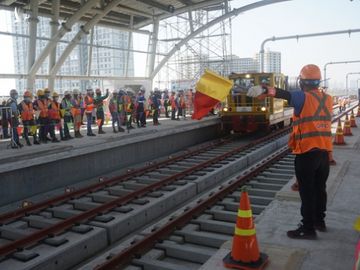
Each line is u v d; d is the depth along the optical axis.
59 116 13.41
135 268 5.63
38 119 12.81
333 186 7.60
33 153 10.57
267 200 8.46
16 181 9.72
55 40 22.14
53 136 13.03
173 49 31.31
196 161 13.62
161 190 9.79
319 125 4.57
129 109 16.34
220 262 4.39
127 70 30.05
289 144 4.79
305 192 4.82
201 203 7.86
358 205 6.37
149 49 31.70
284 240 4.92
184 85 33.34
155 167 12.54
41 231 6.77
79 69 26.84
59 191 10.64
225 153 14.32
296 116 4.64
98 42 27.00
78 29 26.53
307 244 4.76
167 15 30.06
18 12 20.83
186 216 7.29
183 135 17.45
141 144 14.34
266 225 5.54
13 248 6.32
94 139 13.58
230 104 19.23
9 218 8.12
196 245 6.61
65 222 7.20
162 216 8.62
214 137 20.72
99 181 11.50
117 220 7.46
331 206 6.33
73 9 24.98
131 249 5.86
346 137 14.84
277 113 20.25
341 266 4.18
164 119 22.23
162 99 25.77
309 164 4.66
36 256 6.08
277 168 11.75
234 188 9.37
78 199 9.45
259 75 18.45
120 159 13.21
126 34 29.78
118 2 23.33
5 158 9.73
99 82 27.61
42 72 24.83
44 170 10.45
